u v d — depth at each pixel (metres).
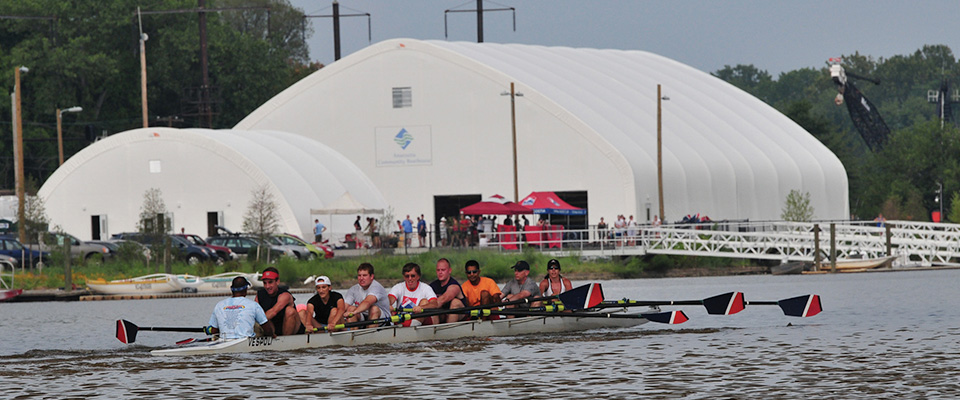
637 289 188.75
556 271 107.19
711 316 121.81
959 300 140.50
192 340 95.31
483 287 101.81
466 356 88.25
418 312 95.44
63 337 114.44
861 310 127.69
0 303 172.88
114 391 74.38
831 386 72.31
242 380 77.81
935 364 80.75
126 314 146.50
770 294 165.50
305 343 91.75
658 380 75.56
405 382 76.00
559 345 95.06
